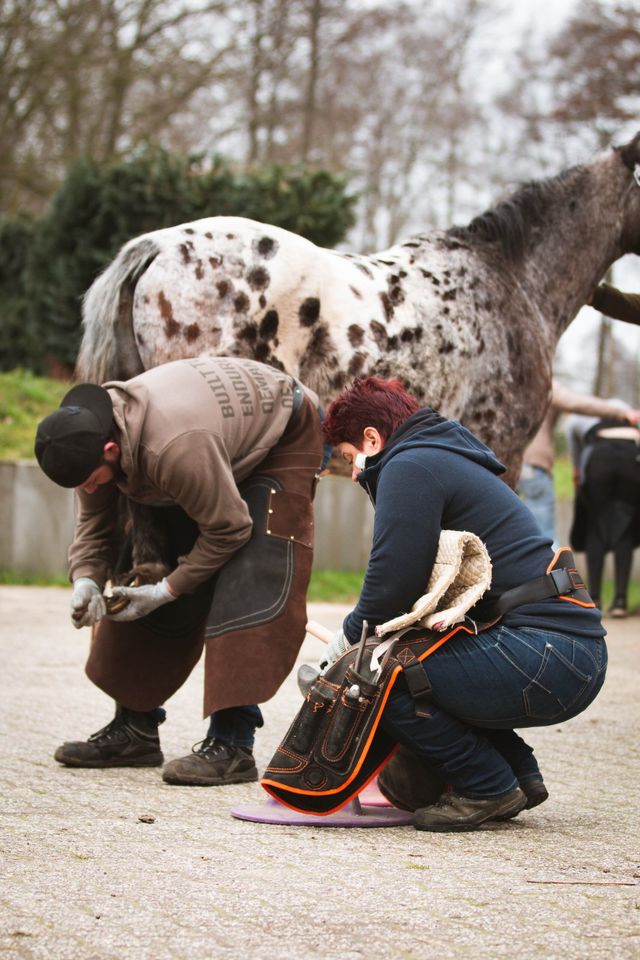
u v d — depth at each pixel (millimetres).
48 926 2477
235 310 4820
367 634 3535
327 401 5070
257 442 4047
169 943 2387
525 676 3416
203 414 3898
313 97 26859
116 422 3861
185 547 4316
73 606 4090
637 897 2734
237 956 2312
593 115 24469
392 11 27000
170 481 3846
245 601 4027
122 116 23578
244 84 24828
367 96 29469
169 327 4758
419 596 3465
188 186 14602
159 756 4465
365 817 3598
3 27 20281
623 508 10469
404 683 3441
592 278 6254
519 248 5875
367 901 2682
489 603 3531
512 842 3326
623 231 6328
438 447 3574
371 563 3479
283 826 3516
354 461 3697
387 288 5258
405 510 3441
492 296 5652
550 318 6051
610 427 10469
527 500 9438
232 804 3803
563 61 25328
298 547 4109
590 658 3500
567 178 6152
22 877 2842
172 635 4398
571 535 10875
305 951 2344
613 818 3662
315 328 5000
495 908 2633
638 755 4754
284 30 24750
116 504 4348
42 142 22547
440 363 5379
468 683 3416
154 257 4805
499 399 5684
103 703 5684
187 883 2816
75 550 4297
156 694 4391
